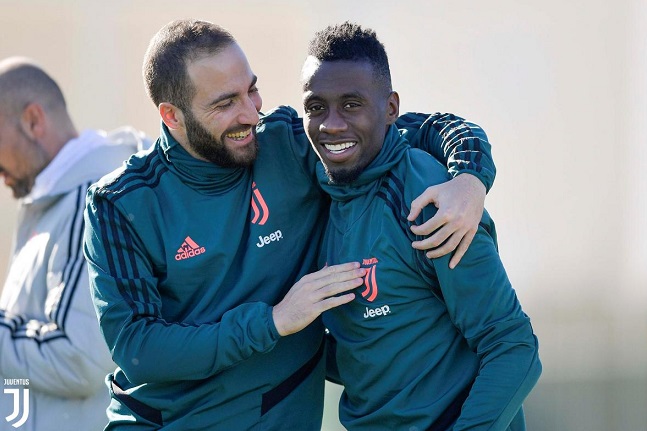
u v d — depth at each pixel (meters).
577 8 27.27
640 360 24.23
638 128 27.05
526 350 8.74
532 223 27.00
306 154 9.75
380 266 8.85
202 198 9.60
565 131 27.17
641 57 27.17
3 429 12.91
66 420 12.86
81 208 13.07
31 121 13.66
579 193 27.06
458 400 8.95
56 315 12.71
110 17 27.38
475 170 8.95
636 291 26.08
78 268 12.84
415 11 27.31
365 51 8.89
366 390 9.19
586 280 26.56
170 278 9.46
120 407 9.80
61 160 13.37
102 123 27.44
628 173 27.00
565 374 23.77
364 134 8.84
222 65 9.26
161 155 9.75
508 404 8.56
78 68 27.39
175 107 9.40
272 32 27.48
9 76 13.66
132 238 9.40
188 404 9.49
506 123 27.31
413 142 9.97
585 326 25.67
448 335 9.02
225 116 9.30
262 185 9.72
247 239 9.66
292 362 9.74
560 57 27.23
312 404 9.91
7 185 14.03
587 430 22.58
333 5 27.45
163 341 9.09
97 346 12.71
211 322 9.41
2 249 25.94
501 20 27.28
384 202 8.97
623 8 27.23
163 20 27.48
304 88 8.98
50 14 27.27
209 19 27.47
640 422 22.45
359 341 9.11
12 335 13.02
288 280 9.71
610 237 26.88
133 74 27.52
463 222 8.52
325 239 9.60
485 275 8.70
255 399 9.55
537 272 26.69
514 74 27.33
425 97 27.31
